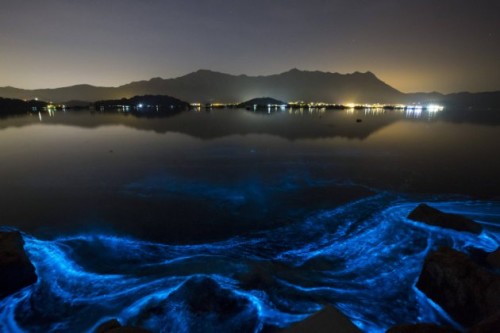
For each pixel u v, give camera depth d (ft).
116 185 46.09
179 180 49.19
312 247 26.27
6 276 19.15
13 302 18.57
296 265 23.11
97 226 31.07
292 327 12.27
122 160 65.41
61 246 26.30
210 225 31.48
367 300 18.69
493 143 91.50
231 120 198.70
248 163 63.10
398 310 17.80
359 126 154.71
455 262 17.78
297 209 36.09
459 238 26.35
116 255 24.72
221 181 48.73
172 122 178.19
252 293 18.88
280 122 181.68
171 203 38.27
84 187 44.91
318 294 19.15
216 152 76.18
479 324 11.18
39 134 114.52
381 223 30.78
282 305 17.98
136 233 29.50
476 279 16.56
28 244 26.55
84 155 71.00
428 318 17.19
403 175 52.34
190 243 27.27
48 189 43.93
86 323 16.87
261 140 99.19
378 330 16.30
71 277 21.22
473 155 71.10
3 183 46.93
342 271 22.15
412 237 27.27
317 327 12.17
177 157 69.26
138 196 40.96
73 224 31.50
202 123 171.83
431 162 63.36
